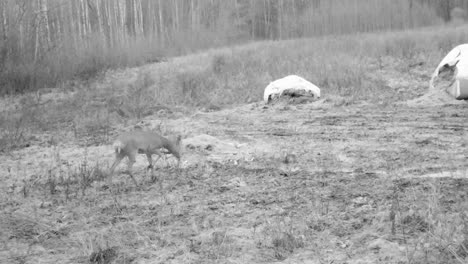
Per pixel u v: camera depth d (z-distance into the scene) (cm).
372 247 489
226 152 907
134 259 495
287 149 916
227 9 4972
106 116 1315
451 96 1314
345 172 748
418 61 1908
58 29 3000
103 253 500
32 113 1350
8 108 1586
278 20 4950
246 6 5147
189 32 4031
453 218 534
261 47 2936
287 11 5106
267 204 627
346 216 570
